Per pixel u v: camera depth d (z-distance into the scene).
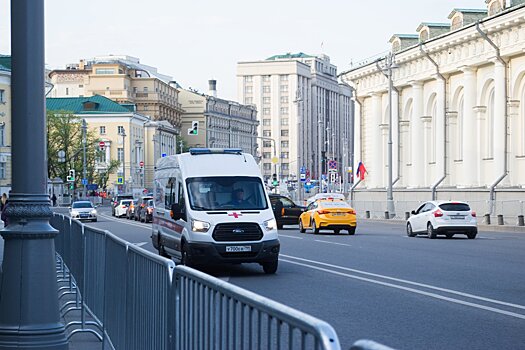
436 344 11.74
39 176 9.96
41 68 9.88
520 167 59.59
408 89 77.75
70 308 15.84
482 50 62.22
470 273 22.23
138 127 159.75
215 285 6.10
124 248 10.35
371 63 81.62
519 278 20.88
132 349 9.64
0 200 48.16
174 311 7.45
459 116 69.25
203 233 22.41
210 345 6.28
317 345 4.21
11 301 9.82
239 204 23.19
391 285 19.45
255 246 22.44
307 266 24.86
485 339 12.15
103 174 123.44
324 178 112.69
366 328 13.19
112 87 170.38
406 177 78.94
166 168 26.66
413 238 40.81
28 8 9.76
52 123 113.62
